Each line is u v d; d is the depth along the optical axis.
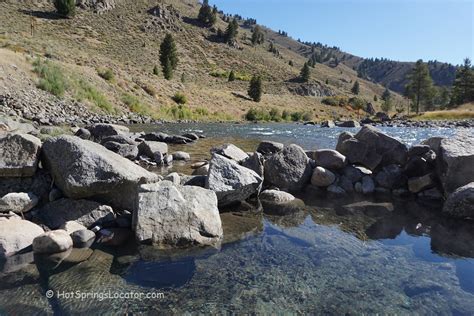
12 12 67.56
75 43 62.41
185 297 3.97
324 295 4.12
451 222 6.80
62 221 5.70
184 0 175.62
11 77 22.73
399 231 6.30
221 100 56.47
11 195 5.75
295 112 61.62
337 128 35.94
